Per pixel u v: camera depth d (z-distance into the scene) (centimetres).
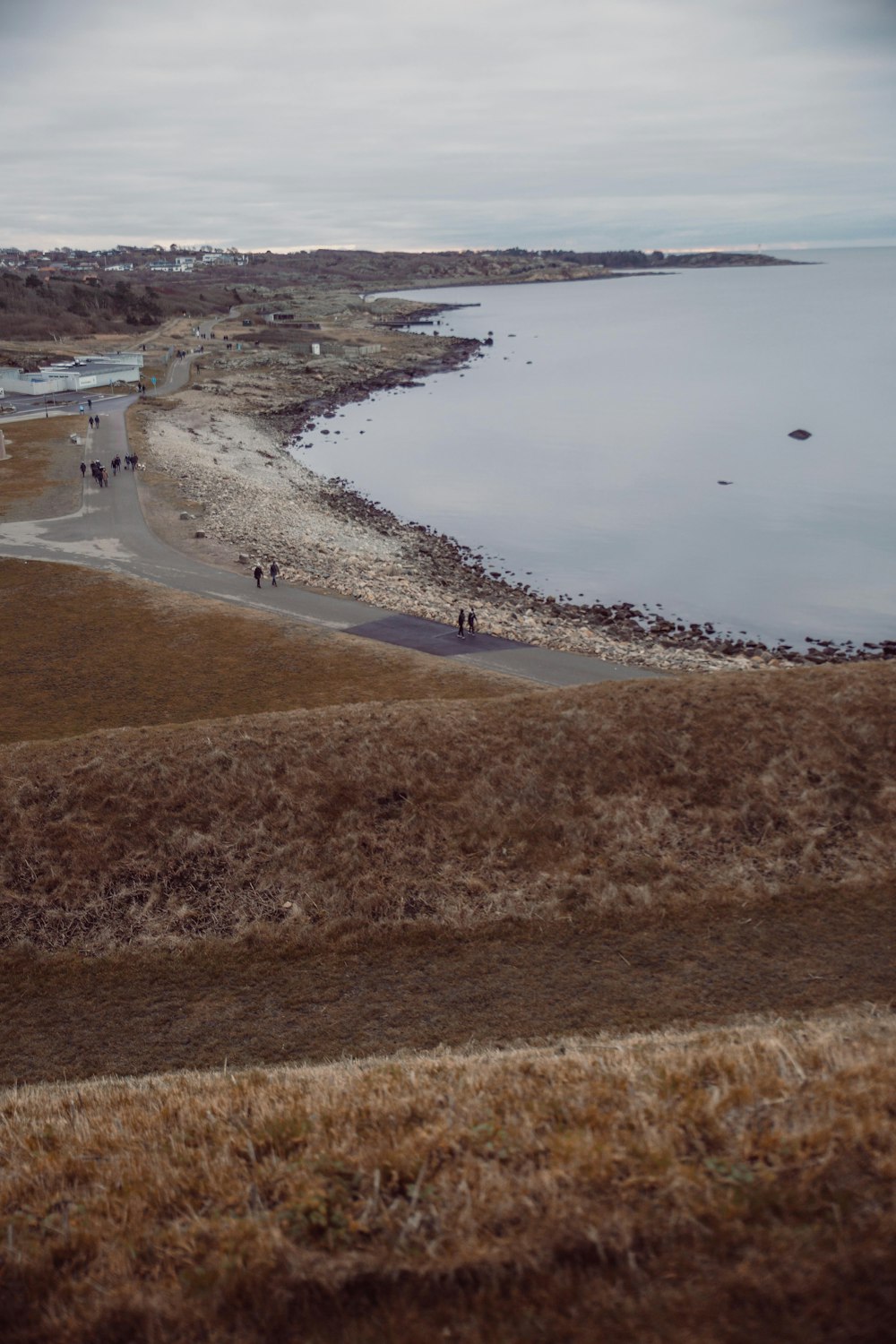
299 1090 1142
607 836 2181
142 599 5019
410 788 2359
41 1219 843
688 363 18600
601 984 1714
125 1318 671
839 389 14525
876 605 5969
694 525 7925
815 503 8475
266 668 4128
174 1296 685
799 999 1611
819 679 2747
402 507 8756
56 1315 688
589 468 10288
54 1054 1614
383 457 11094
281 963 1852
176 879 2109
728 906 1936
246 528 6756
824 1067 982
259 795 2342
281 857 2150
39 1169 963
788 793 2275
